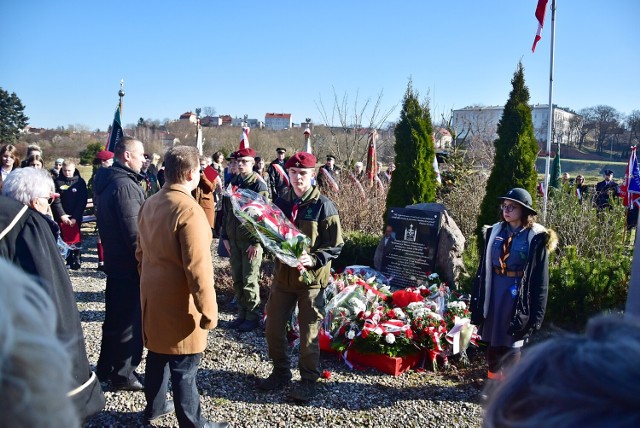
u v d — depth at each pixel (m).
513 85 6.93
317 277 4.10
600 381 0.67
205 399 4.07
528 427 0.73
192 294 3.14
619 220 8.55
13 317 0.73
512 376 0.82
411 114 7.73
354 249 7.64
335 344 4.92
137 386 4.13
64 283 2.69
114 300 4.01
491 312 4.14
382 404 4.11
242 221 3.95
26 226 2.59
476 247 7.19
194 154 3.33
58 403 0.74
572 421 0.68
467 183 10.96
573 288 5.95
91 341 5.22
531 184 6.81
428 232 6.32
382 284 6.12
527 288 3.93
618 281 6.02
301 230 4.11
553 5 7.22
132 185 3.98
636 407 0.65
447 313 5.23
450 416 3.92
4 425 0.69
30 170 3.40
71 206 8.24
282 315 4.20
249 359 4.93
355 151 17.66
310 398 4.11
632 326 0.78
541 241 3.93
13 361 0.70
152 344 3.32
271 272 7.59
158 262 3.24
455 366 4.96
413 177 7.62
